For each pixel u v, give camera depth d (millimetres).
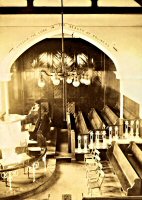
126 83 13484
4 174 9070
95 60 16688
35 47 16453
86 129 11891
